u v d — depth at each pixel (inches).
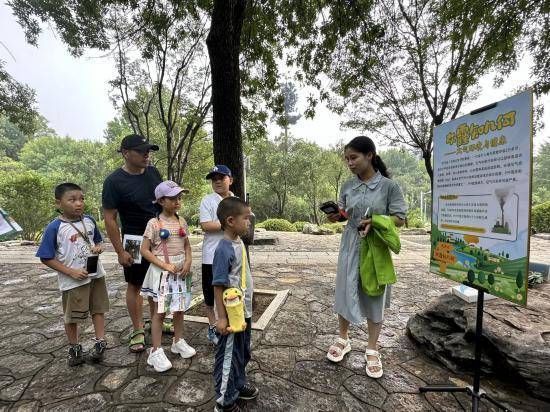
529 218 59.0
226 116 131.9
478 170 70.2
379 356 92.9
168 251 92.9
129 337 112.4
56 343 108.9
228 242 73.4
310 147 922.1
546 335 81.8
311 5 192.7
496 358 85.2
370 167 92.4
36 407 74.9
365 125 345.4
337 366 93.4
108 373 89.2
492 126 66.6
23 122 363.6
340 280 95.3
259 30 202.8
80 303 90.8
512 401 77.9
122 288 179.8
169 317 120.1
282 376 88.0
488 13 175.0
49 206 469.7
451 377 88.4
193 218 773.3
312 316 132.8
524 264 59.6
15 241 399.5
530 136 58.5
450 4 185.2
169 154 306.3
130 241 99.9
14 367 93.0
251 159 967.0
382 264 85.8
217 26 123.3
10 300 157.9
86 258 91.1
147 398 78.1
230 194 105.7
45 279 200.8
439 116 270.5
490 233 67.2
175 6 192.9
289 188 992.9
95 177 1487.5
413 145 325.1
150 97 356.5
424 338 102.4
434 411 74.5
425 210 1776.6
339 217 94.8
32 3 209.8
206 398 78.3
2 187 440.8
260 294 161.8
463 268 74.8
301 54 217.8
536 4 166.1
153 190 105.1
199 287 179.0
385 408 75.2
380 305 88.7
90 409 74.1
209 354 99.3
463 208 74.9
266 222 592.7
